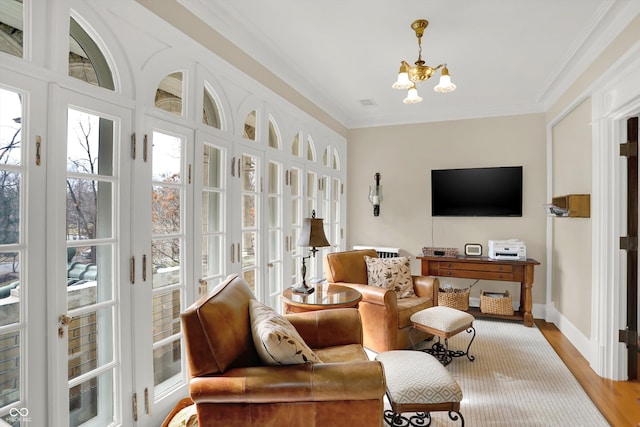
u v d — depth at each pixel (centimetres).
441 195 481
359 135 525
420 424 208
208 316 150
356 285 320
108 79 184
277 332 150
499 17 254
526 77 363
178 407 211
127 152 186
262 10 246
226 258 262
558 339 361
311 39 287
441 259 432
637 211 270
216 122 265
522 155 450
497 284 459
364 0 235
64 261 157
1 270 139
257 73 302
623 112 258
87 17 167
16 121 142
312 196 429
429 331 287
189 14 226
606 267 276
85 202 173
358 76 365
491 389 256
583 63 313
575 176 343
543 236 440
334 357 203
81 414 175
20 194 142
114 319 180
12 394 142
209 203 259
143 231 194
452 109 471
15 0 152
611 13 244
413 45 297
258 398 142
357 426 144
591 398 244
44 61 149
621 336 272
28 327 143
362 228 525
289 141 363
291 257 366
